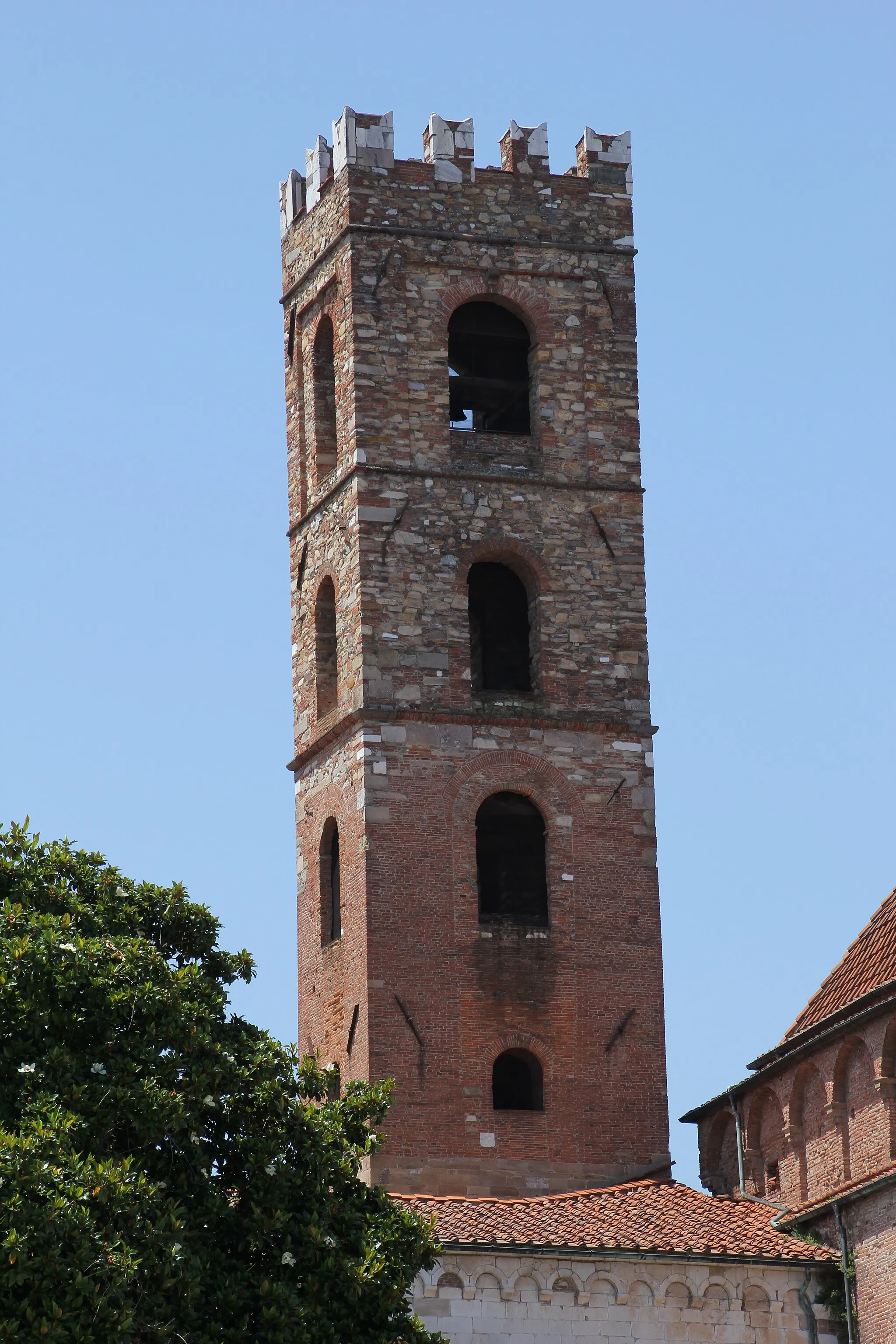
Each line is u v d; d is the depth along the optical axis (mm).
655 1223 71438
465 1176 75375
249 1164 56938
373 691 78438
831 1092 72125
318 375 84312
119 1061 55438
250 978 61938
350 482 80500
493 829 80875
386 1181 74688
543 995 77438
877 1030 70125
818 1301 69688
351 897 77875
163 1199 54062
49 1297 49844
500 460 81438
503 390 84312
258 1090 57719
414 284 81812
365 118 82750
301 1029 80625
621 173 84562
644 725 80375
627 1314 68562
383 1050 75812
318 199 84562
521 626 82500
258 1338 54594
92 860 61656
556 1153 76188
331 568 81562
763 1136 76750
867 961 76062
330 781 80312
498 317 83438
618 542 81438
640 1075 77500
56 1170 51375
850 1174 71375
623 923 78625
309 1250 56531
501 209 83125
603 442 82125
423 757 78375
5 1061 54656
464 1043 76438
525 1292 68188
